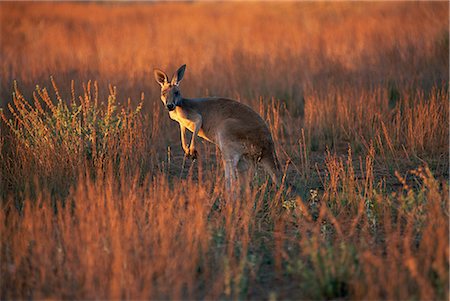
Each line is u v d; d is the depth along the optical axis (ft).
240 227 33.55
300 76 71.26
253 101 59.98
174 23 134.82
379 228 34.35
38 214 31.58
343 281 27.43
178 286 26.32
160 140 54.24
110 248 29.27
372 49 80.43
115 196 34.63
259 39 99.30
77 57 85.40
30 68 70.64
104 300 25.84
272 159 42.14
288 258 29.71
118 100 57.72
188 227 30.91
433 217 31.58
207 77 70.33
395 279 26.25
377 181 43.65
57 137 42.29
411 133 50.29
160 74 45.14
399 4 123.54
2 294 27.32
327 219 35.88
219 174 44.75
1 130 46.34
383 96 58.90
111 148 42.93
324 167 48.11
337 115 56.70
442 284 25.63
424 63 69.21
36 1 168.25
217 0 219.61
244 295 27.07
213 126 44.06
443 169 45.62
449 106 52.47
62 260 28.91
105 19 143.84
